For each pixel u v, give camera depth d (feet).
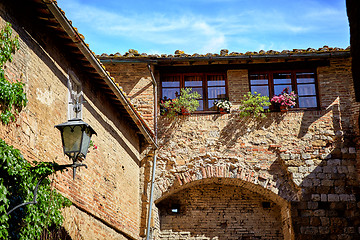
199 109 52.60
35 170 24.66
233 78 52.85
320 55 50.52
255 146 50.26
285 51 50.83
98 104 38.37
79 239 31.78
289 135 50.31
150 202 47.88
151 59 51.26
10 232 23.06
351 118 50.37
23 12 27.04
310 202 47.93
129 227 44.04
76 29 30.58
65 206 29.63
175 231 52.80
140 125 44.24
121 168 43.09
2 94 23.67
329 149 49.52
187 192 53.93
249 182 49.26
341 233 46.88
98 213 36.06
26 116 26.35
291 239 47.67
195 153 50.26
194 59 50.85
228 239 52.65
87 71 35.81
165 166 49.98
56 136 30.27
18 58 26.00
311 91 52.47
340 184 48.37
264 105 51.29
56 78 30.86
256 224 53.01
